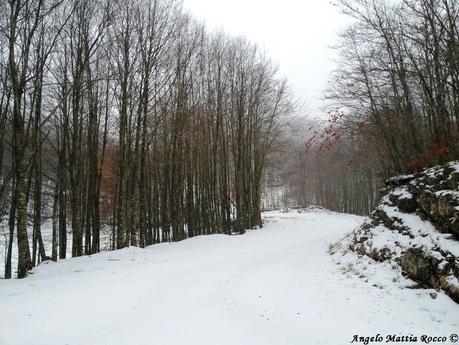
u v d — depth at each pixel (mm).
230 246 18234
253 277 10953
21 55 14039
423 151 13984
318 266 12078
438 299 8023
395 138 15570
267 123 33250
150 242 24172
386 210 12352
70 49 17125
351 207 52938
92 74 18703
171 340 6422
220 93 26359
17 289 9844
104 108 21266
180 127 23047
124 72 18297
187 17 28172
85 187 21172
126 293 9305
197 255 15422
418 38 13586
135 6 18703
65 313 7816
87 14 16625
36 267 13172
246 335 6664
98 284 10266
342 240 14359
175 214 23438
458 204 9266
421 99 15398
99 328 6992
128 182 19812
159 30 19734
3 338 6559
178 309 8062
